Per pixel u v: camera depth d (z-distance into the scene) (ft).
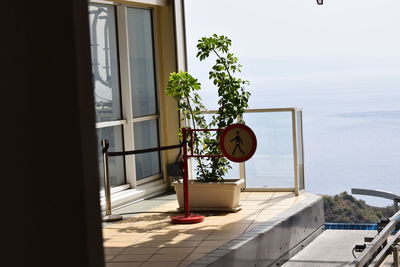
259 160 31.22
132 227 24.06
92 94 3.72
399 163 126.31
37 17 3.61
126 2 29.43
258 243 21.59
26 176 3.67
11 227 3.69
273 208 26.86
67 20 3.59
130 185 29.86
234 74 28.37
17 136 3.64
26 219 3.69
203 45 27.89
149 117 31.50
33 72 3.63
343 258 24.27
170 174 32.42
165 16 32.04
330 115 141.79
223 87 27.99
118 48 29.48
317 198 29.19
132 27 30.50
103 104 28.30
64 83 3.61
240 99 28.17
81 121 3.63
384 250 18.35
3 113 3.62
